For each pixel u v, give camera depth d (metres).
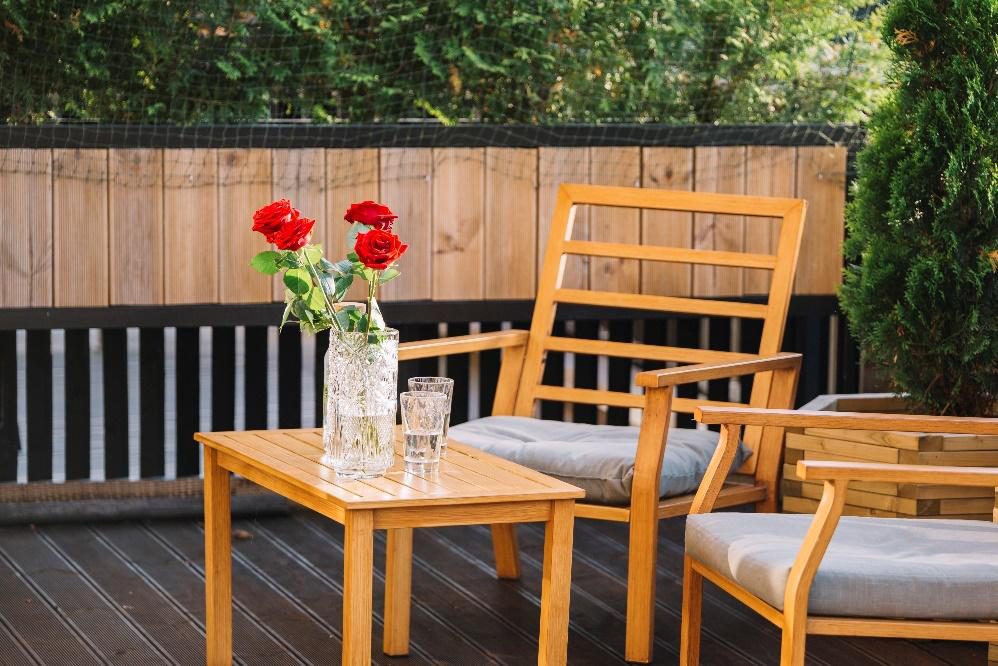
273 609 3.13
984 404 3.41
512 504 2.24
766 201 3.37
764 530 2.41
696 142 4.11
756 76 4.25
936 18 3.23
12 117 3.87
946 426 2.40
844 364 4.30
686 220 4.08
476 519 2.21
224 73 3.99
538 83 4.17
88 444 4.01
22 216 3.73
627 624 2.82
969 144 3.20
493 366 4.23
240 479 4.00
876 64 4.27
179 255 3.85
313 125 3.92
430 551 3.61
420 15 4.04
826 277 4.17
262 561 3.51
